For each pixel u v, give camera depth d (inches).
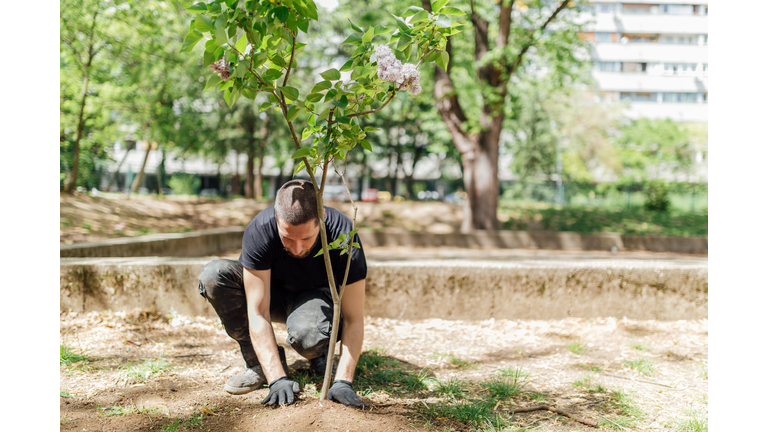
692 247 541.0
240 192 1029.8
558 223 700.0
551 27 519.2
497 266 180.4
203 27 72.9
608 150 1034.7
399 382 119.2
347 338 102.8
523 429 94.0
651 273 184.4
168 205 602.2
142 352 134.6
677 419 100.1
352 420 90.4
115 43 485.4
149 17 439.2
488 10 542.3
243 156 956.6
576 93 1003.9
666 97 1175.6
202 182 1086.4
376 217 693.9
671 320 185.0
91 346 136.7
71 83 493.0
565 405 107.3
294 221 84.4
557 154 1042.7
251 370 109.7
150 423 91.0
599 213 765.3
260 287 101.2
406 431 89.4
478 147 572.7
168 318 167.2
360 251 101.3
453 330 168.9
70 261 171.8
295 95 80.0
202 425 90.3
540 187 903.7
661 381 123.5
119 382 111.3
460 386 117.1
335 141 85.5
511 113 557.3
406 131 995.9
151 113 605.6
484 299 180.4
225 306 106.6
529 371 130.2
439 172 1213.1
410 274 178.5
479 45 534.3
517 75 589.9
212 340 149.3
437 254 435.5
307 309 104.1
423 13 83.2
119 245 242.8
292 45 80.5
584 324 177.3
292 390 98.8
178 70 583.2
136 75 527.5
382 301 178.5
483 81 523.5
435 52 88.7
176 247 306.2
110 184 644.7
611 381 123.3
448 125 574.9
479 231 567.8
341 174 91.9
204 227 532.7
